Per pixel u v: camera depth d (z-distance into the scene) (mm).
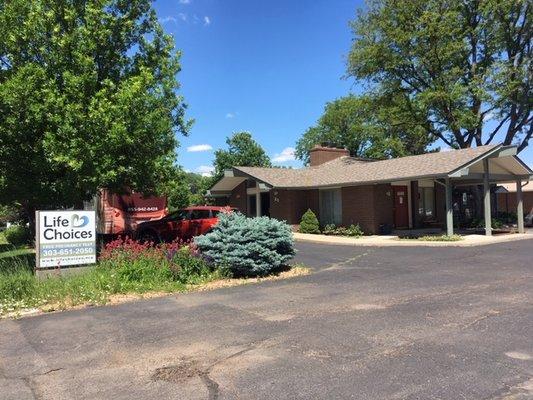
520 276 11352
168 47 15438
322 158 34625
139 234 19938
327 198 27344
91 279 10570
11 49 13406
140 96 13273
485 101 29266
